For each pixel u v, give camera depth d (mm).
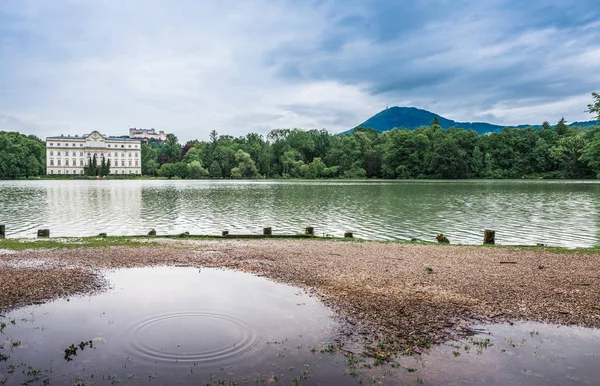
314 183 102750
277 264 15641
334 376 7316
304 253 17844
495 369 7574
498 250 18703
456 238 24828
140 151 195750
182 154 196875
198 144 190375
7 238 22719
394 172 128250
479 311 10414
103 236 22688
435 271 14461
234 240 21625
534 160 121688
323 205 44062
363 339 8797
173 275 14023
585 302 11062
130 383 7105
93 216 35781
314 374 7379
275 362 7809
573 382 7160
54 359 7938
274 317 10031
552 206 41906
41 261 16078
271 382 7129
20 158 147625
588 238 24859
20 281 13008
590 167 109438
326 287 12508
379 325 9539
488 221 31516
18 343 8617
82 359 7938
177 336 8945
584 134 111438
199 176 154125
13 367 7629
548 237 25156
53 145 180250
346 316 10094
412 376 7324
